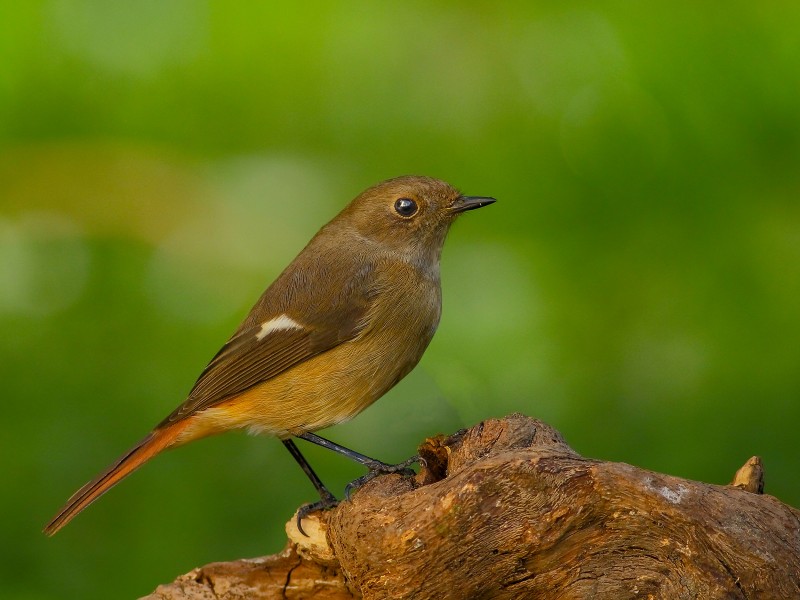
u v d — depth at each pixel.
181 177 14.19
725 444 10.62
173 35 15.66
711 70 13.46
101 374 12.31
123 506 11.02
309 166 14.40
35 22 15.42
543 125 14.10
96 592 10.35
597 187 13.18
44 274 13.33
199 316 13.20
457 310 12.45
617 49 14.22
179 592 7.58
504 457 6.22
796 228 12.19
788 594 5.91
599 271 12.48
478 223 13.36
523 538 6.20
